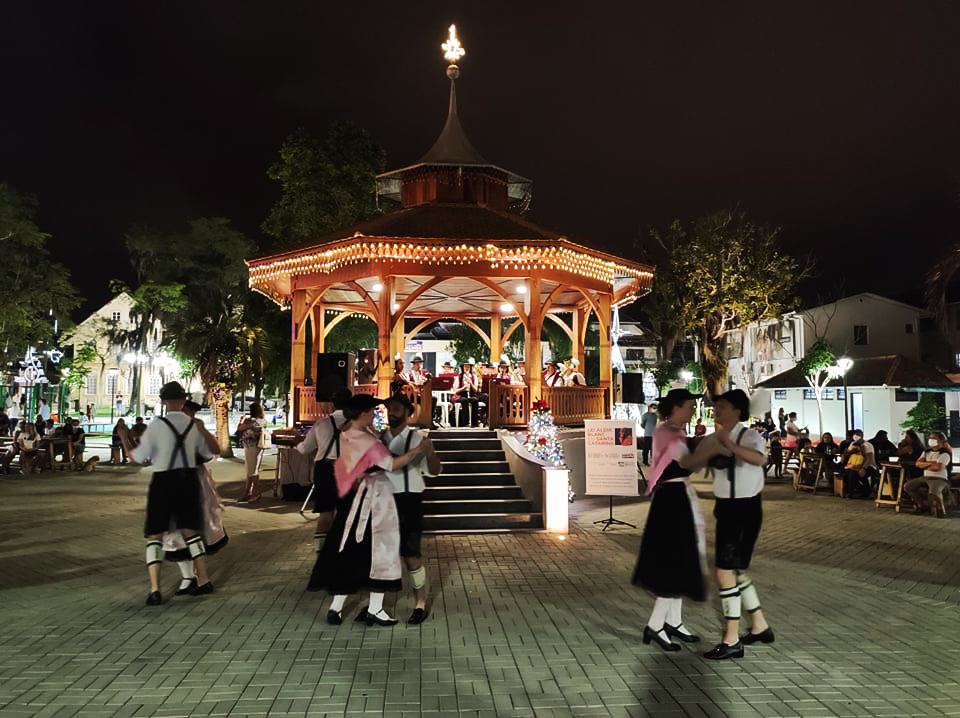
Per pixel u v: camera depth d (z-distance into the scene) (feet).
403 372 53.42
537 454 42.27
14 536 35.50
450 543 33.22
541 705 14.88
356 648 18.45
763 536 35.73
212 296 116.16
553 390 51.01
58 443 71.67
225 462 78.33
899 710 14.71
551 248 48.78
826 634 19.86
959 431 90.02
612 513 42.19
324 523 29.50
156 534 22.75
